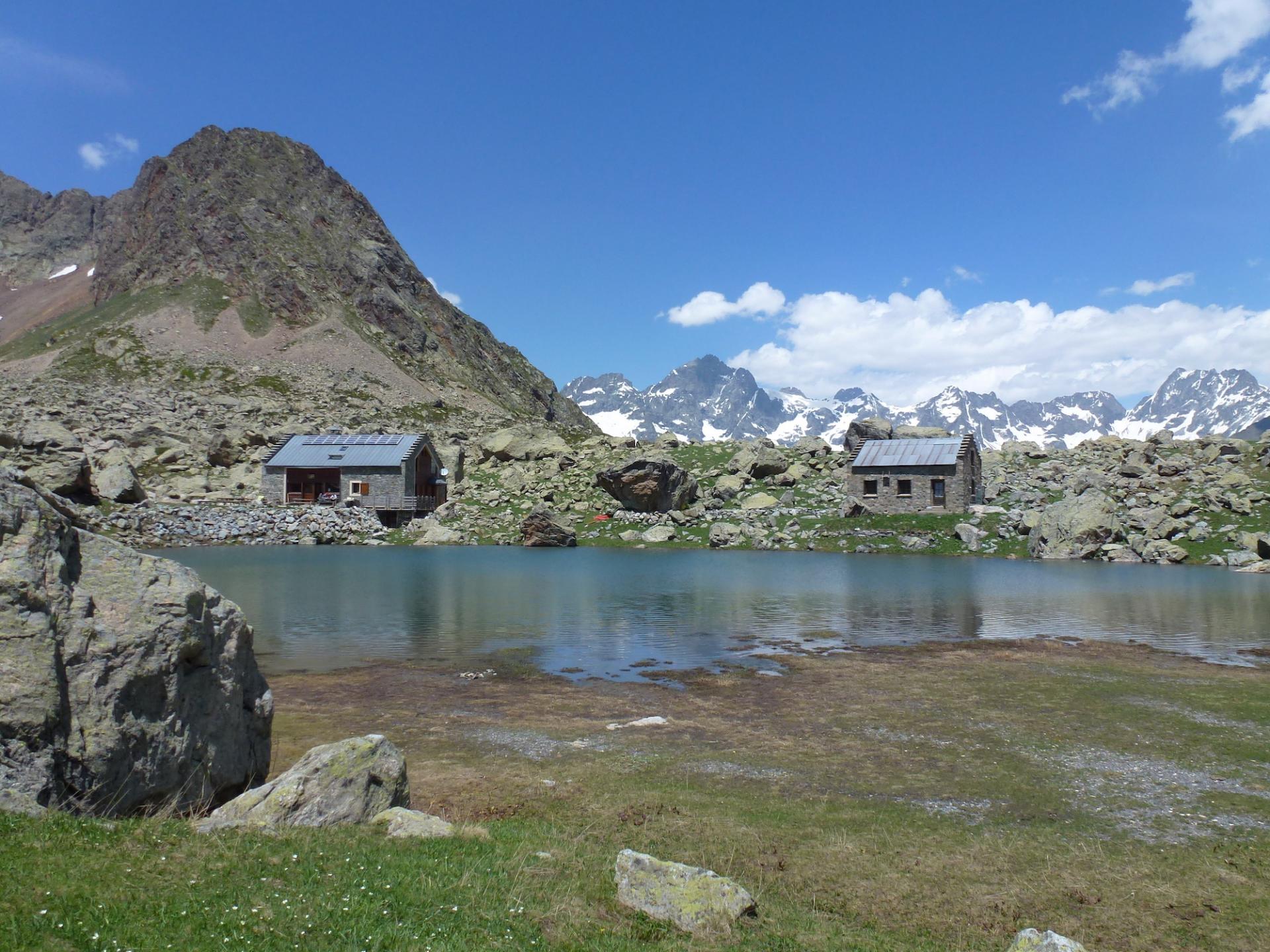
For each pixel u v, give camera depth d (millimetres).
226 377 161625
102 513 72188
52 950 7465
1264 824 14539
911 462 81062
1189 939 10711
